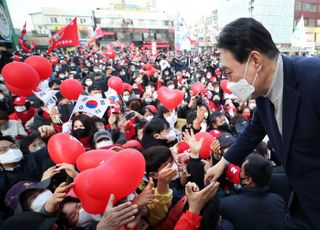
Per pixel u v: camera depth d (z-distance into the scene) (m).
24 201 1.54
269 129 1.24
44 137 3.02
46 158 2.60
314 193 1.11
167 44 54.22
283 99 1.08
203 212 1.47
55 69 11.69
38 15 46.66
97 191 1.21
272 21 33.25
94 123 3.06
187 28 15.39
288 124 1.08
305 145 1.07
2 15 10.66
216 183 1.48
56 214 1.40
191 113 3.72
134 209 1.21
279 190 2.31
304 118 1.04
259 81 1.11
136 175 1.29
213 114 3.84
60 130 3.58
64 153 1.83
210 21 46.12
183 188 2.03
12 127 3.80
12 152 2.30
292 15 34.16
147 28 54.19
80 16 48.34
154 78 9.62
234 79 1.13
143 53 28.67
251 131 1.51
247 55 1.06
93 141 2.87
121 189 1.24
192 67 16.02
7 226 1.31
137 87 7.64
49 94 3.57
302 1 42.09
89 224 1.56
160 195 1.63
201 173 1.88
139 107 4.95
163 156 1.86
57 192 1.34
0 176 2.20
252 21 1.08
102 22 51.09
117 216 1.16
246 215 1.81
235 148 1.56
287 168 1.17
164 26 55.62
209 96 6.14
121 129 3.71
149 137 2.79
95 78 8.30
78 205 1.55
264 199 1.86
